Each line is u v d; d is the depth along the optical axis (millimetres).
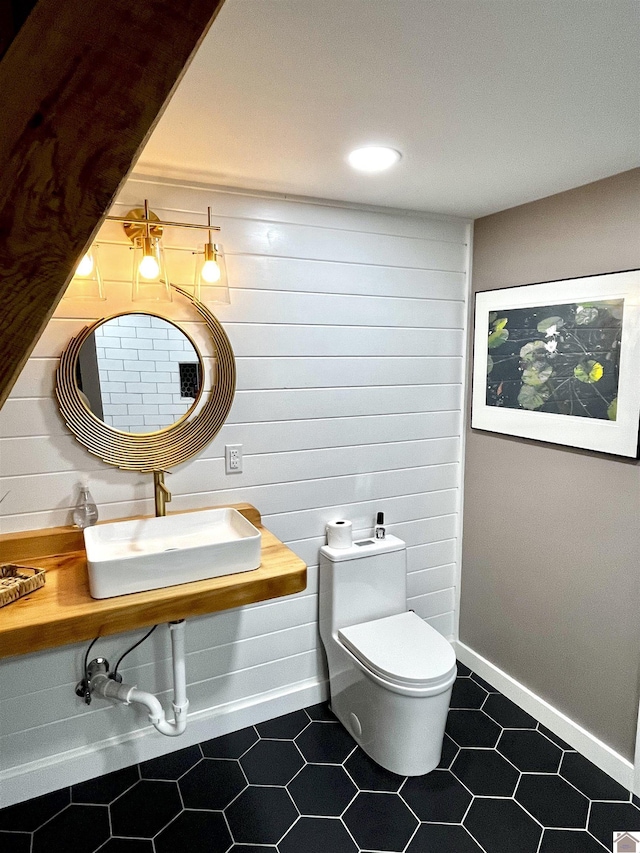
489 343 2416
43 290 627
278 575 1725
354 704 2152
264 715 2322
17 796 1892
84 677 1959
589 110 1333
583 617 2086
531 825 1799
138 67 595
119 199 1829
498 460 2434
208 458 2086
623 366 1840
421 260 2422
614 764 1984
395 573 2367
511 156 1663
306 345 2217
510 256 2301
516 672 2434
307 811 1861
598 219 1910
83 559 1808
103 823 1815
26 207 600
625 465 1880
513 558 2398
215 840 1753
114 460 1901
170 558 1606
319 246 2186
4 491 1786
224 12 916
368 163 1733
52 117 585
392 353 2414
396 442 2488
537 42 1024
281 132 1474
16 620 1432
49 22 564
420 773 2008
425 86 1205
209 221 1860
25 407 1781
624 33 990
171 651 2090
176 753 2135
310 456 2289
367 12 922
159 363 1938
